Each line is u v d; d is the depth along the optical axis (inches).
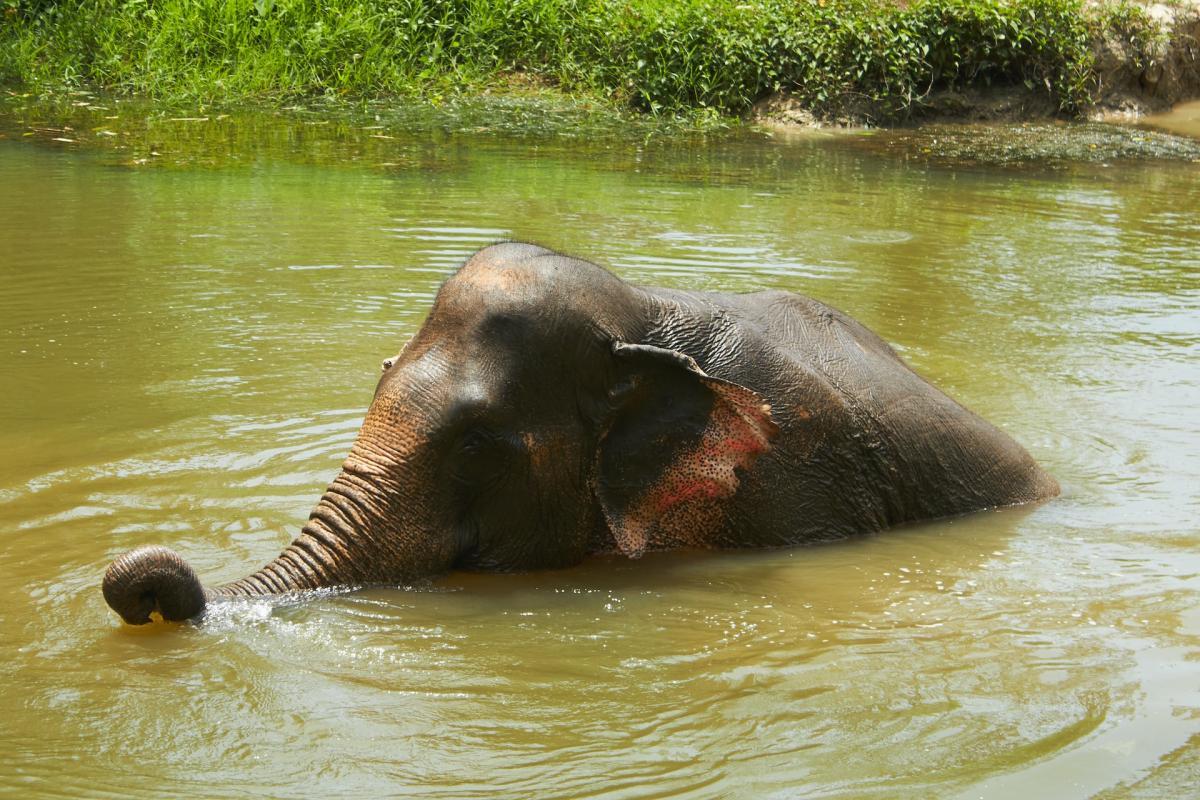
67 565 267.0
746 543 293.1
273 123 829.2
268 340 412.5
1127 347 436.5
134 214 567.2
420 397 260.1
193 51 974.4
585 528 280.4
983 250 560.1
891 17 944.3
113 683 222.8
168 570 236.2
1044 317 467.5
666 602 265.4
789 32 940.6
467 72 981.2
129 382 373.4
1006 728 215.6
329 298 456.8
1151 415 377.1
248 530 285.6
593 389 271.0
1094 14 1006.4
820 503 297.3
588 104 933.2
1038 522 310.3
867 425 302.2
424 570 262.8
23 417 346.0
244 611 246.7
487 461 264.7
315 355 400.2
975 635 251.9
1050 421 369.7
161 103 886.4
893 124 914.1
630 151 781.3
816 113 910.4
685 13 961.5
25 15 1032.2
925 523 309.6
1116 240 588.1
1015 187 709.3
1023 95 957.8
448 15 1020.5
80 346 401.7
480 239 539.5
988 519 311.9
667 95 928.9
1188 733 214.4
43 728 208.8
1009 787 198.1
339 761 202.5
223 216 569.3
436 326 266.1
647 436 278.2
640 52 951.6
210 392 367.9
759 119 912.9
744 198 649.0
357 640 241.3
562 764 203.0
